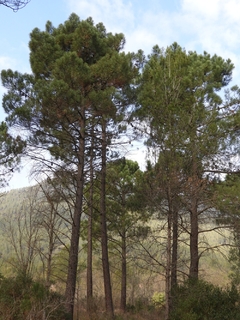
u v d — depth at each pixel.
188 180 10.13
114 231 19.19
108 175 18.11
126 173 18.73
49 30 13.38
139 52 13.73
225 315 9.84
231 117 11.60
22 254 12.77
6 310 8.88
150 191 10.83
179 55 12.13
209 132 10.87
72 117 11.16
